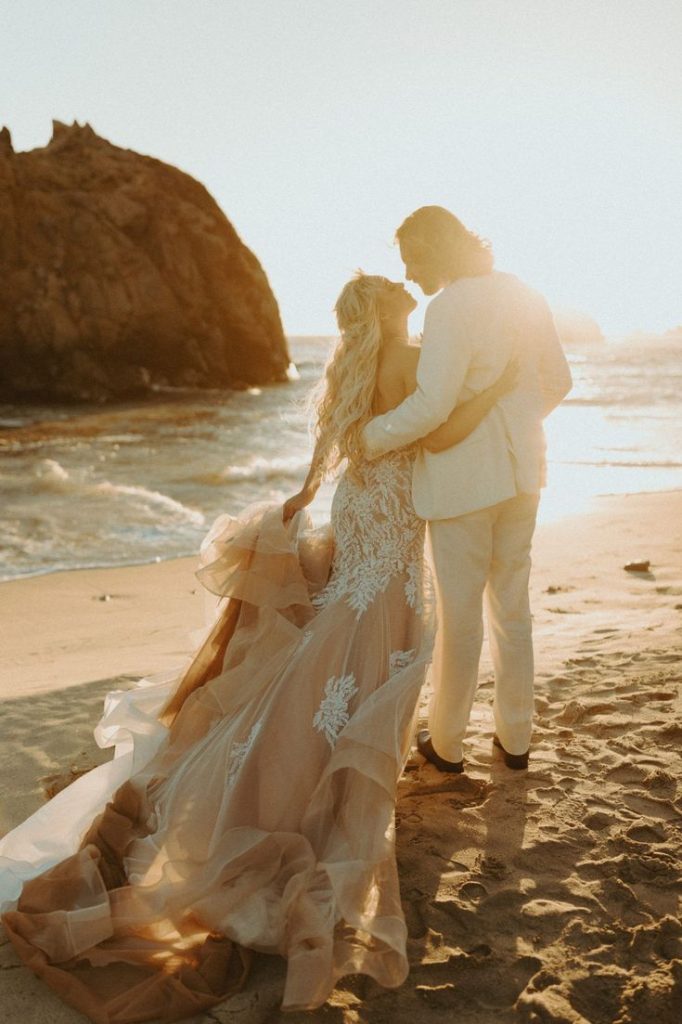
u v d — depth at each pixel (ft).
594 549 30.01
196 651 11.09
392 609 9.55
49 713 14.69
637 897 8.90
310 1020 7.43
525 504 10.32
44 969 7.93
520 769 11.47
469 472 9.81
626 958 8.04
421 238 9.95
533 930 8.47
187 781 9.14
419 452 9.97
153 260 141.79
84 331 131.64
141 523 40.42
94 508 43.93
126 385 134.00
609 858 9.50
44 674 18.61
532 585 24.48
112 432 83.46
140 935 8.39
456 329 9.38
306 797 8.89
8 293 127.95
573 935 8.37
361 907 8.05
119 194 139.03
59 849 9.53
